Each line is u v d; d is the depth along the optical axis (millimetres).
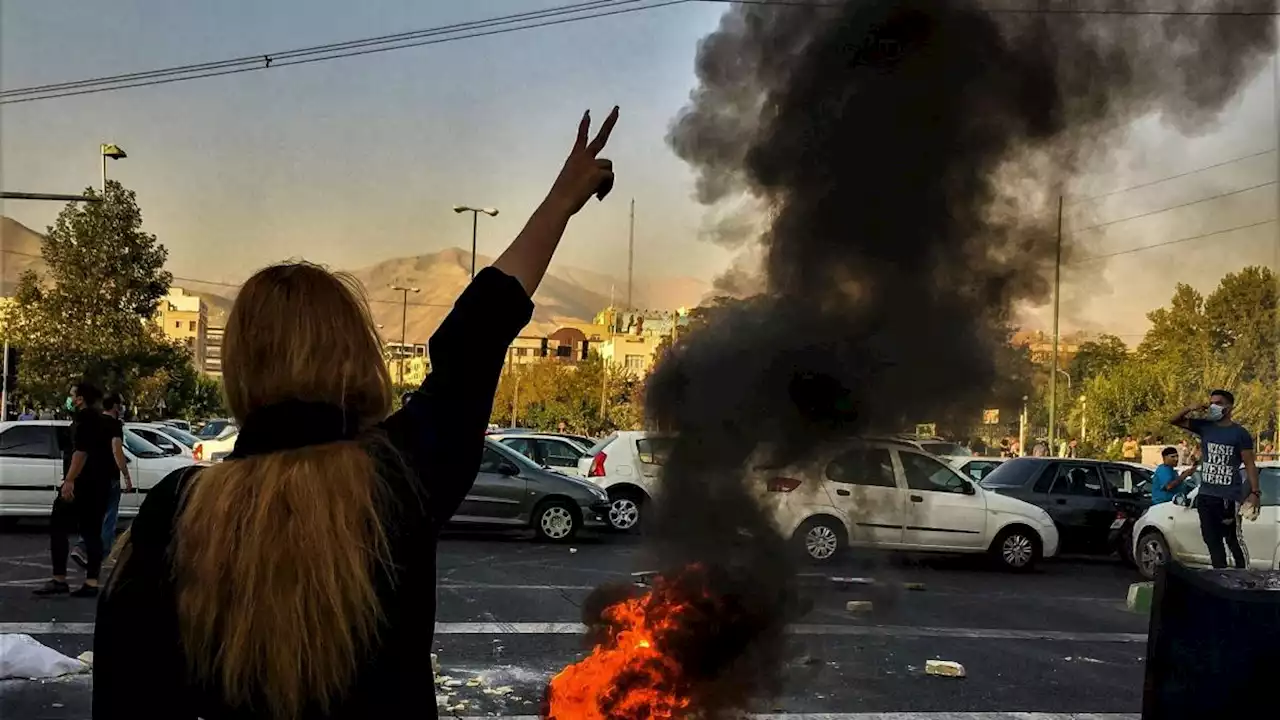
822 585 8508
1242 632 3564
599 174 1779
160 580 1355
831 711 5473
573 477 12812
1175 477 12273
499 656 6375
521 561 10617
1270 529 10523
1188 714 3662
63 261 24297
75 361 24109
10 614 7090
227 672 1298
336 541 1332
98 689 1365
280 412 1439
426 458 1482
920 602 9227
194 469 1469
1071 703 5832
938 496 11297
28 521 13078
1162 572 3844
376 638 1346
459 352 1590
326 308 1489
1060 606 9383
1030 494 13469
